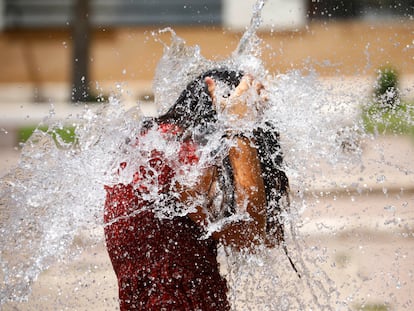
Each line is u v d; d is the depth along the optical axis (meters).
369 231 14.39
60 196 9.38
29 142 9.74
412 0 38.69
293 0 42.12
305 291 11.90
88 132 9.43
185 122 8.58
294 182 10.20
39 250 9.61
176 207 8.30
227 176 8.28
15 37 49.44
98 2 46.59
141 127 8.74
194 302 8.21
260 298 9.74
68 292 11.82
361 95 11.55
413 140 15.48
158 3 46.78
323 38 41.38
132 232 8.30
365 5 40.62
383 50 37.03
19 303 11.29
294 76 9.70
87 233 10.18
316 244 13.80
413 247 14.08
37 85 48.00
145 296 8.26
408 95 12.05
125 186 8.41
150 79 46.34
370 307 12.02
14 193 9.58
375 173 15.95
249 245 8.63
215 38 46.19
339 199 14.70
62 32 49.34
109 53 46.59
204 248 8.36
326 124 9.98
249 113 8.52
